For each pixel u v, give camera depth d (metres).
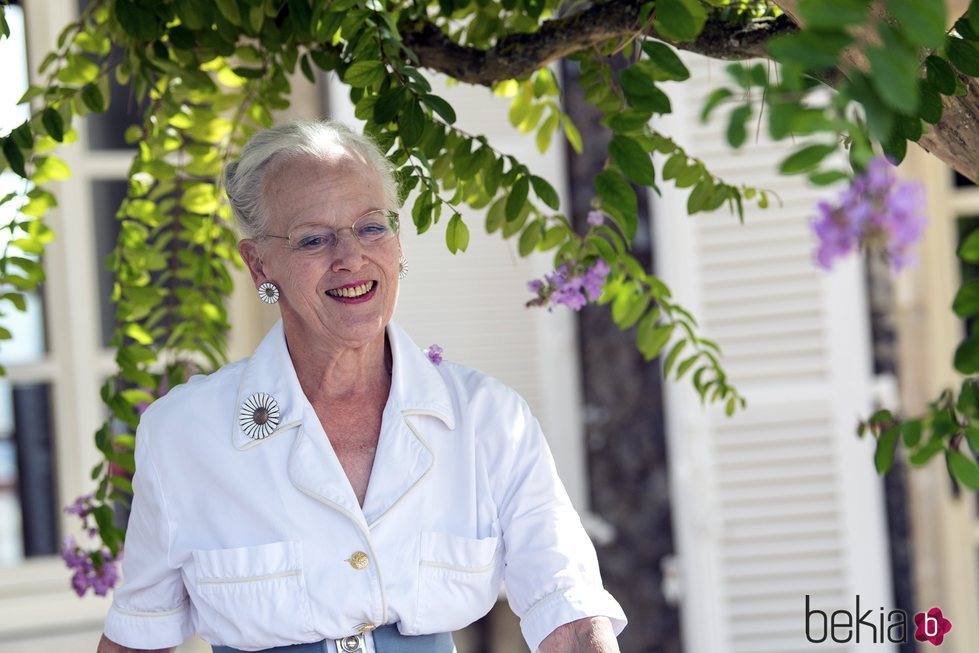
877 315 6.43
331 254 2.73
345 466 2.87
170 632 2.93
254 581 2.75
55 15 5.66
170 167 3.69
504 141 6.25
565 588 2.81
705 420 6.02
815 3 1.39
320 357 2.85
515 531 2.91
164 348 3.89
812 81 1.63
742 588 6.00
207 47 3.31
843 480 5.96
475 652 6.35
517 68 3.12
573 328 6.39
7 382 5.81
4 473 5.82
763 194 3.49
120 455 3.66
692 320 3.60
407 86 2.78
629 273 3.46
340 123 2.85
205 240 3.83
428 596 2.80
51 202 3.63
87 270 5.87
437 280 6.27
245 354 5.99
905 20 1.36
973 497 6.34
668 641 6.38
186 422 2.86
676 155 3.38
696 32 2.52
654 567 6.40
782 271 5.98
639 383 6.39
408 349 2.97
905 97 1.35
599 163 6.32
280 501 2.79
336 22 2.80
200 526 2.83
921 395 6.42
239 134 3.74
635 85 2.78
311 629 2.74
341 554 2.77
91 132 5.93
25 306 3.64
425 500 2.85
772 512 6.00
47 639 5.70
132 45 3.37
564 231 3.44
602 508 6.43
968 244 1.81
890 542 6.31
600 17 2.97
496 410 2.96
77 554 3.75
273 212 2.76
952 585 6.29
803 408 5.99
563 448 6.39
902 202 1.43
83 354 5.85
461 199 3.06
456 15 3.33
